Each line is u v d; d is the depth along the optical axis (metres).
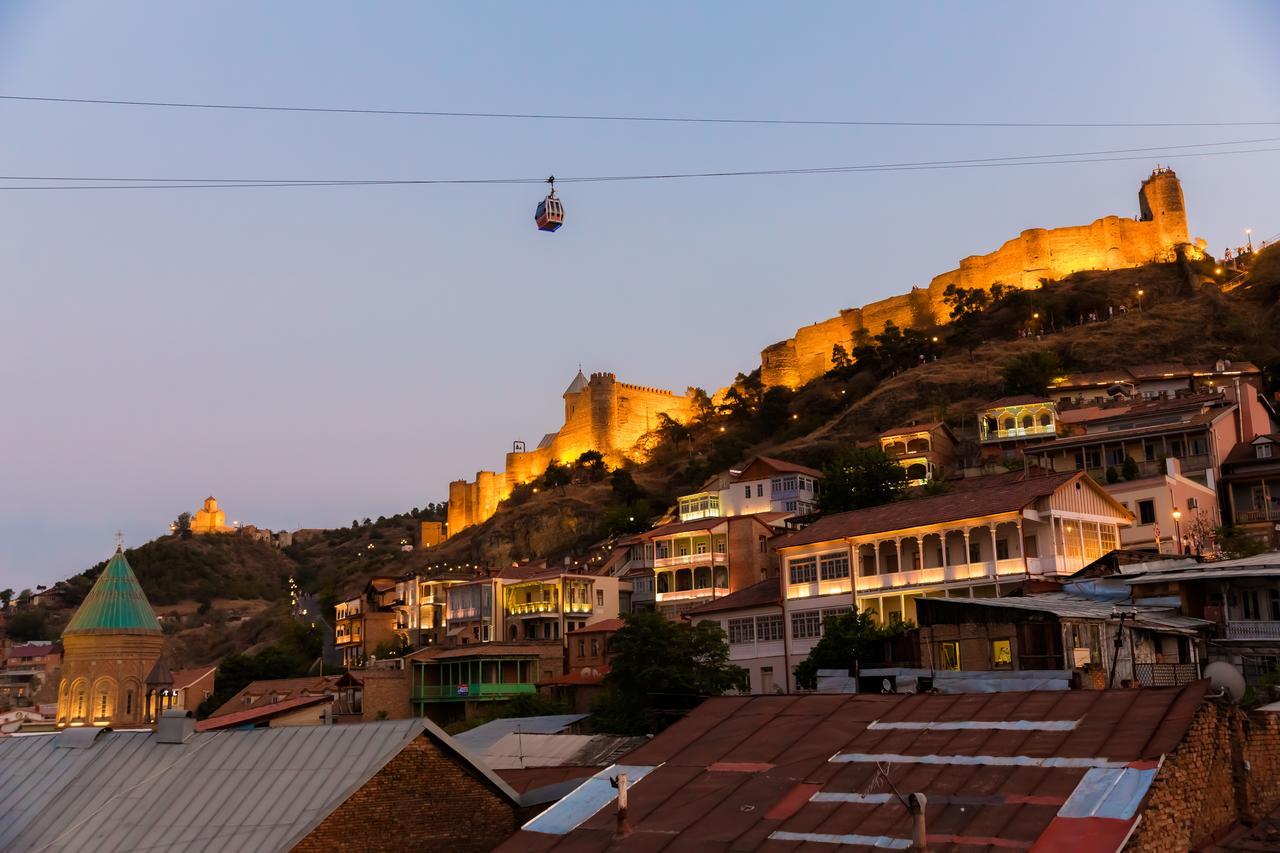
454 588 111.75
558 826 24.33
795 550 67.69
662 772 25.94
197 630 198.38
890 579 62.38
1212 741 22.16
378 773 26.86
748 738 26.77
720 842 21.61
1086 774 20.45
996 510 58.28
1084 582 47.38
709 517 114.12
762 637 68.12
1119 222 178.88
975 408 128.75
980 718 24.45
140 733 31.66
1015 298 164.12
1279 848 20.42
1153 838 19.03
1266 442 80.38
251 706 92.81
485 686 88.69
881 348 167.00
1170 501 68.81
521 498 198.38
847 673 43.44
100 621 74.00
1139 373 124.69
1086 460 85.00
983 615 41.06
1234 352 132.50
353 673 91.38
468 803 28.08
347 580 184.12
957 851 18.95
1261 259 158.75
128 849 26.20
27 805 29.12
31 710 86.44
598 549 137.50
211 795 27.69
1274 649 41.16
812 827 21.34
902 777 22.45
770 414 174.12
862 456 94.62
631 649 61.19
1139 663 39.06
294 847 25.00
